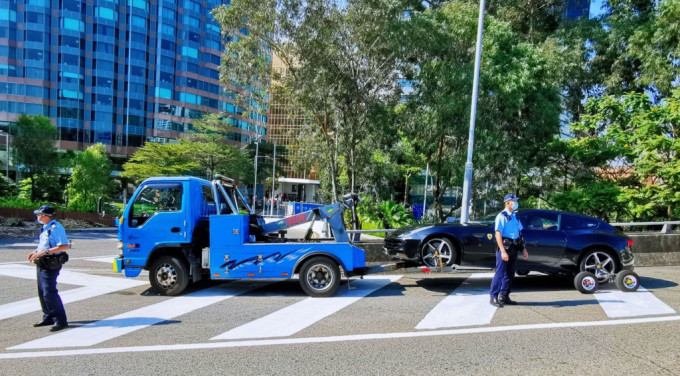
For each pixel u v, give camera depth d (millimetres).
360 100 16234
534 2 22844
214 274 7570
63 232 5773
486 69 16016
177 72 70625
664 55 18641
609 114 15898
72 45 62219
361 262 7766
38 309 6715
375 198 20266
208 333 5492
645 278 9516
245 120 80312
